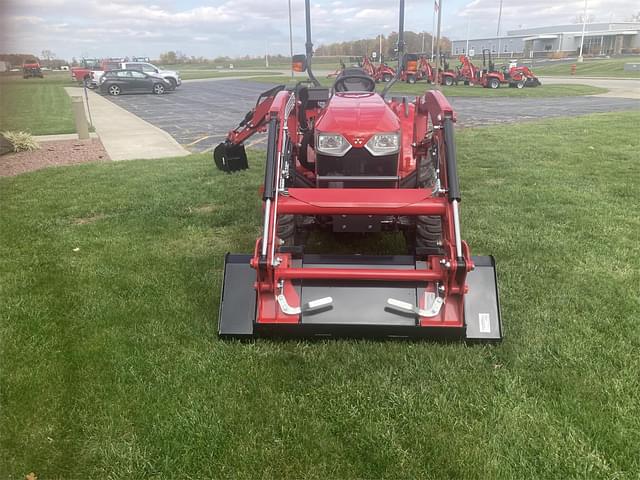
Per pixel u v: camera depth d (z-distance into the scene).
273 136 3.67
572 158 9.12
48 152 11.52
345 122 4.09
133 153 11.36
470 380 3.07
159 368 3.24
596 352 3.32
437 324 3.31
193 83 39.38
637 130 12.39
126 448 2.62
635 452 2.53
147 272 4.67
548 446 2.57
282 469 2.49
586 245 5.08
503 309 3.87
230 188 7.51
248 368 3.22
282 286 3.39
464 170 8.34
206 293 4.22
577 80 35.97
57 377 3.18
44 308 4.03
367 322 3.34
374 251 4.91
